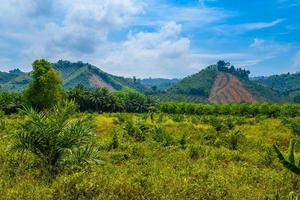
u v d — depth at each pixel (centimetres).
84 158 1623
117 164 2073
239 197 1380
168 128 4809
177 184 1420
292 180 1692
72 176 1287
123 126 3675
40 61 8350
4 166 1598
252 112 12000
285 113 11062
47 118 1616
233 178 1739
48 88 8225
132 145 2611
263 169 1995
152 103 13862
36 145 1574
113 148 2558
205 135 3603
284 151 2830
